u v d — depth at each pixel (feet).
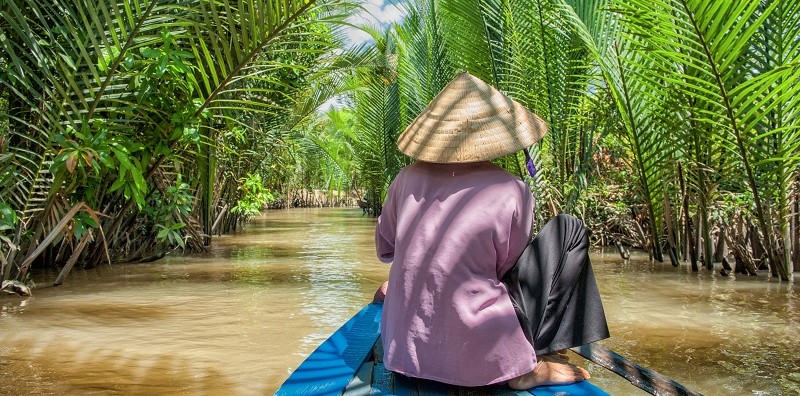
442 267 7.96
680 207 26.40
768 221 21.83
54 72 19.45
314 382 8.14
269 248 34.19
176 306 17.60
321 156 83.10
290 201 106.01
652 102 23.75
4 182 18.31
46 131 18.93
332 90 41.45
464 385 7.73
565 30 27.86
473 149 8.21
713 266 24.84
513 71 29.86
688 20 19.70
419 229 8.25
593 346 9.02
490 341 7.75
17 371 11.62
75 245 24.89
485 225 8.00
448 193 8.27
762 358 12.37
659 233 27.30
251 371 11.64
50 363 12.14
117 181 19.76
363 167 74.74
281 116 38.58
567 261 8.63
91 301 18.38
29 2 17.22
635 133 25.03
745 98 20.52
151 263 27.22
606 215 32.94
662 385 7.98
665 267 25.48
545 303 8.43
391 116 59.52
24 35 17.44
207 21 18.86
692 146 23.66
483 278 8.01
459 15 30.91
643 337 13.99
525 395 7.72
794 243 23.81
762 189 21.89
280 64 20.98
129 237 27.68
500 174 8.34
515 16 29.43
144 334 14.37
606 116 27.09
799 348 13.09
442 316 7.89
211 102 21.18
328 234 44.68
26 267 19.52
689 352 12.80
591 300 8.61
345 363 8.91
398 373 8.40
